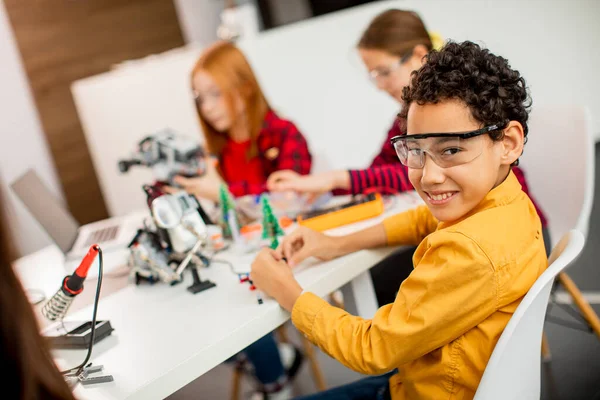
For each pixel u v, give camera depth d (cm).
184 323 101
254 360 185
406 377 92
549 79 286
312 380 203
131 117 304
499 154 85
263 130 201
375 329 88
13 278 57
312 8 402
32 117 326
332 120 340
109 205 320
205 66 192
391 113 322
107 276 139
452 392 86
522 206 89
